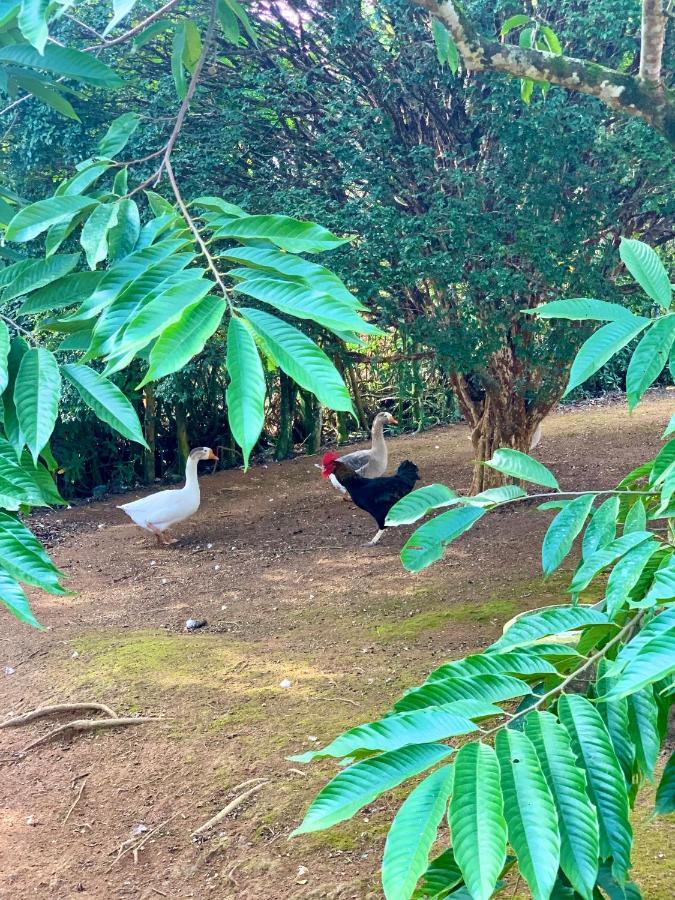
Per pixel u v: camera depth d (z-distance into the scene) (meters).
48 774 4.00
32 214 1.51
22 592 1.18
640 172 5.76
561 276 5.82
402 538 7.28
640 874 2.72
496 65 3.06
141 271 1.30
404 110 6.46
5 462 1.25
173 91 6.00
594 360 1.18
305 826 0.85
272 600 6.06
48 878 3.23
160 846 3.34
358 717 3.97
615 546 1.27
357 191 6.57
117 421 1.37
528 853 0.81
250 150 6.59
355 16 5.91
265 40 6.52
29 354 1.36
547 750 0.92
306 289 1.09
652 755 1.10
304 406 11.37
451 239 5.80
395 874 0.80
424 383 8.00
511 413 7.23
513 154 5.71
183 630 5.60
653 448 9.41
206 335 1.06
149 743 4.07
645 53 2.91
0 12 1.39
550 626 1.17
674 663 0.87
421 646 4.80
